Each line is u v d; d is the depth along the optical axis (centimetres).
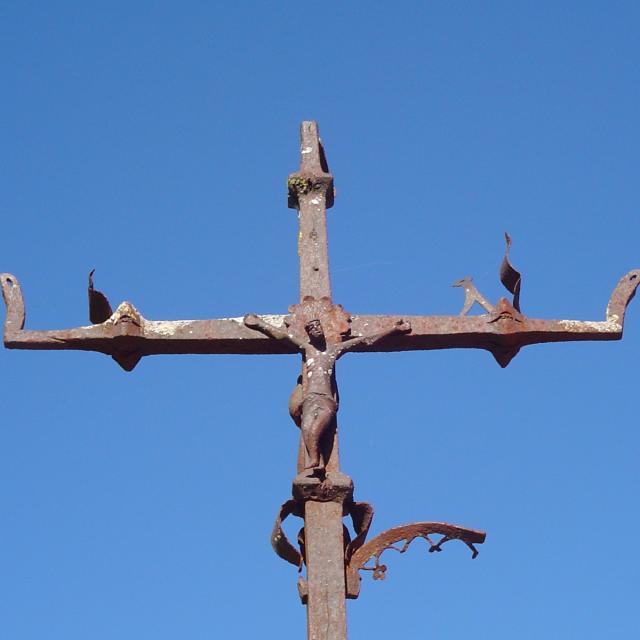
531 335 1510
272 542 1372
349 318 1498
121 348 1495
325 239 1548
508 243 1493
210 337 1486
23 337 1483
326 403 1420
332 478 1375
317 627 1321
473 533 1378
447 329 1502
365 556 1366
